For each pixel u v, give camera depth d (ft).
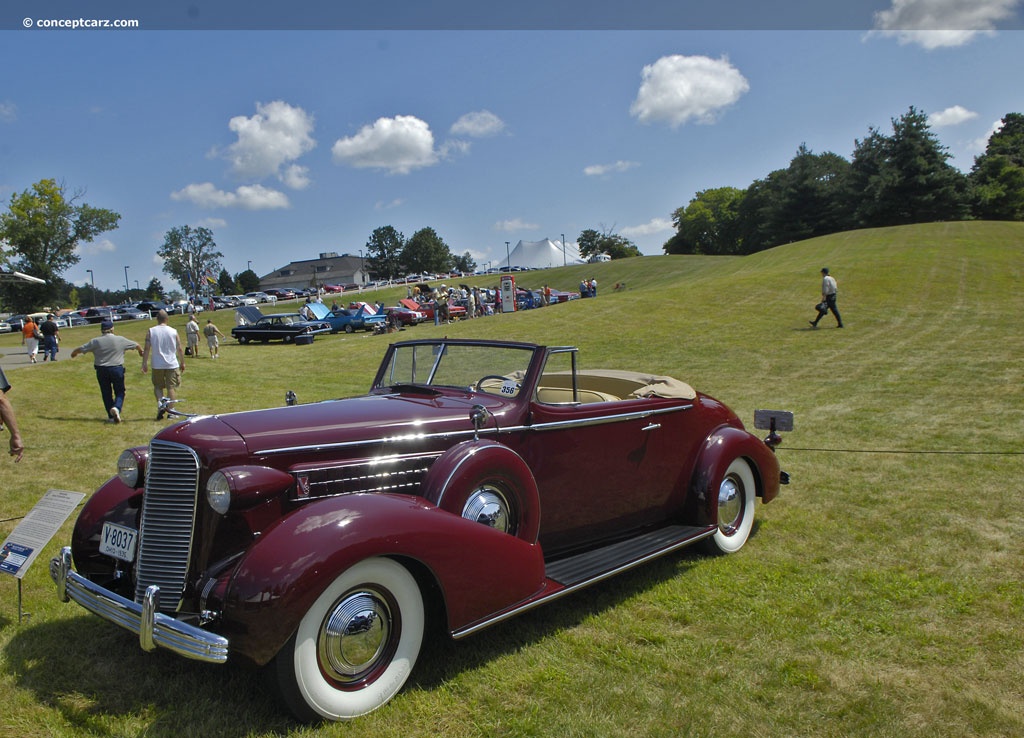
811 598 13.51
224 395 43.75
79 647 11.66
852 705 9.87
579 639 11.94
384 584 9.89
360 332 108.99
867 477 21.68
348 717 9.59
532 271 288.51
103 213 230.27
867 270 90.17
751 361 48.98
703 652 11.45
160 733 9.15
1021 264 87.56
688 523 15.97
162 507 10.37
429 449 11.96
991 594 13.39
